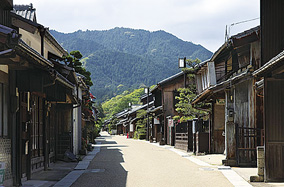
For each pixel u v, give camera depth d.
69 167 15.65
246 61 17.17
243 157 15.09
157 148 29.62
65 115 19.50
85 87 22.92
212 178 11.76
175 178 11.90
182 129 27.98
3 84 9.71
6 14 9.91
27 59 8.23
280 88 10.91
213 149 21.44
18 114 10.58
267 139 10.90
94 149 28.89
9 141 9.96
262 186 10.08
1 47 6.71
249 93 15.98
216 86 17.47
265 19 11.02
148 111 46.00
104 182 11.28
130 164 16.72
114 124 101.69
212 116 21.48
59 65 13.87
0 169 7.72
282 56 8.46
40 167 14.12
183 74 37.62
